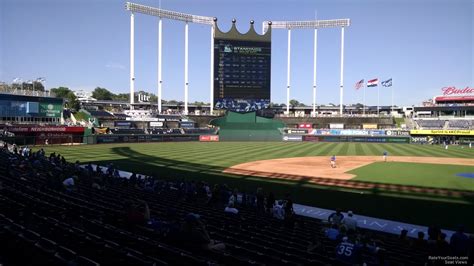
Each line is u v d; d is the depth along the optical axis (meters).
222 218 16.28
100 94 176.75
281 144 80.69
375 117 106.62
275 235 14.24
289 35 106.25
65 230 10.48
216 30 84.12
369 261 10.65
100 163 42.00
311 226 17.62
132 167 39.25
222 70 85.06
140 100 149.88
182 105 135.25
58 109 79.06
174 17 99.62
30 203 14.80
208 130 98.75
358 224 19.00
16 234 9.14
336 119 107.00
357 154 58.00
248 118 95.06
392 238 16.45
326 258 10.82
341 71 105.44
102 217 13.43
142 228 12.01
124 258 8.38
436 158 52.59
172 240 9.73
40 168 28.05
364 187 29.20
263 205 20.31
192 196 21.73
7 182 19.86
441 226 18.61
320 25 103.56
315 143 85.56
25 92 75.44
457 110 104.88
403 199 24.67
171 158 48.03
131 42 96.25
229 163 44.00
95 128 77.19
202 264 8.30
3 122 68.12
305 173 36.72
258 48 85.62
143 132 86.19
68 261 7.58
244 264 8.75
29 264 7.68
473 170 39.38
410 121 105.81
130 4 92.44
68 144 66.75
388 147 73.50
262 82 86.06
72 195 19.09
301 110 145.50
